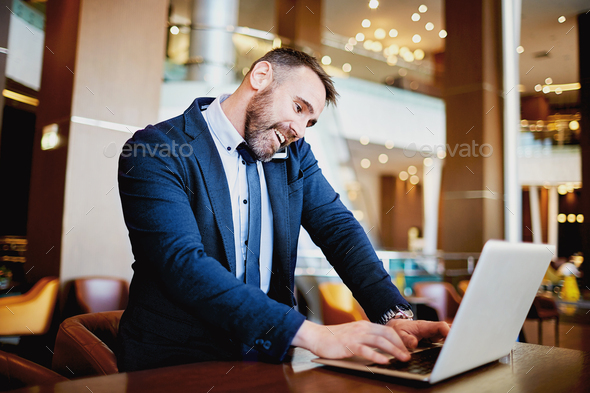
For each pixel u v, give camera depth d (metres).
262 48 7.83
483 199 5.64
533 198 11.84
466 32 5.91
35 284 3.42
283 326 0.80
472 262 5.58
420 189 16.06
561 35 8.45
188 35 7.55
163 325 0.92
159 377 0.68
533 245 0.77
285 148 1.18
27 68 6.81
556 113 11.16
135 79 3.92
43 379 0.92
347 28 10.68
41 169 3.78
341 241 1.20
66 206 3.49
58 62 3.73
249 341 0.81
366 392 0.63
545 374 0.76
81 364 1.00
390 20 10.22
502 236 5.80
